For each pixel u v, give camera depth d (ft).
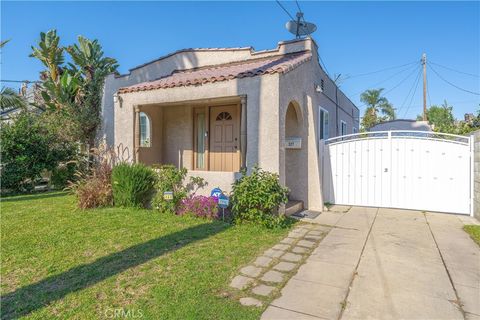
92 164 34.73
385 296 11.25
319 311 10.16
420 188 27.02
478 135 23.71
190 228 19.47
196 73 32.53
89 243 16.44
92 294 10.96
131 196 25.05
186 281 12.05
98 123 43.19
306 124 27.81
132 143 29.63
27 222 20.68
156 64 38.68
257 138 22.63
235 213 21.18
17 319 9.40
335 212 26.27
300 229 20.57
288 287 11.85
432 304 10.71
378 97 127.85
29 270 13.01
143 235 17.90
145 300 10.57
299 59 26.53
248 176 21.48
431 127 64.23
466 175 25.39
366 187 28.96
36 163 37.37
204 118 34.06
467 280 12.65
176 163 35.09
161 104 28.89
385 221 22.98
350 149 29.60
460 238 18.58
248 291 11.46
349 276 12.97
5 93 44.57
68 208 25.31
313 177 27.37
